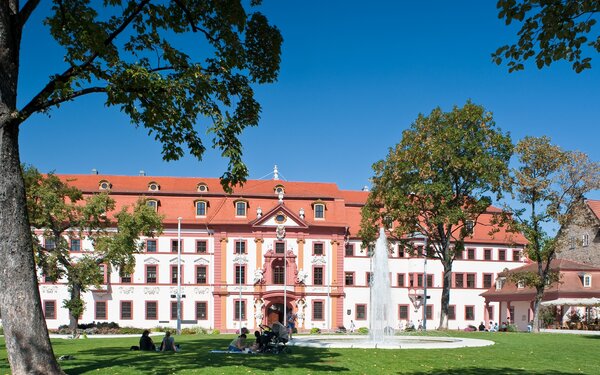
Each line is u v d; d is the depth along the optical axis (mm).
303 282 73688
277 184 78938
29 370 15445
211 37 20672
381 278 44469
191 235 74125
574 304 61219
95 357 21703
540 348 27891
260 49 21609
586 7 11273
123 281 72625
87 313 71562
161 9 19234
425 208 51094
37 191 51719
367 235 53125
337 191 81375
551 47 11992
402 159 50125
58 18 18141
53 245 70250
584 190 48594
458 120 49844
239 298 72938
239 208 75312
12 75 15859
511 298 72625
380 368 18656
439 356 22734
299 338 33031
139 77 17344
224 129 19031
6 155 15758
